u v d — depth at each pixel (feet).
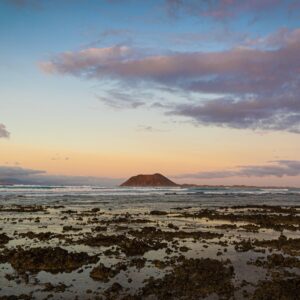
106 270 51.57
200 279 48.65
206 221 116.26
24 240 76.74
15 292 43.73
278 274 51.80
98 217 124.26
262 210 162.50
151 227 97.04
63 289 44.91
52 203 191.72
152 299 41.55
